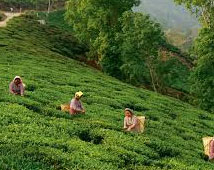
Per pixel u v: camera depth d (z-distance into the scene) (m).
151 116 36.81
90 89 41.31
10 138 19.44
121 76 75.12
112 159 20.00
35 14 127.44
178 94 81.12
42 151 18.30
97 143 23.42
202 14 70.56
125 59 67.38
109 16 75.81
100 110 32.12
